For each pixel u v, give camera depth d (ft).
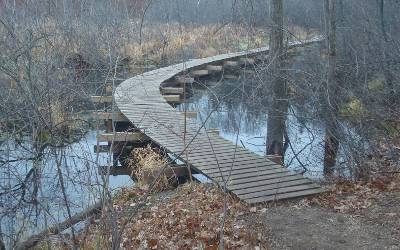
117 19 53.36
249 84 44.09
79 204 19.08
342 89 32.19
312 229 18.62
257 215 20.07
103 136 32.45
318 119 30.96
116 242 13.46
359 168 25.53
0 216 18.24
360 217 19.52
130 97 43.11
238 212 20.34
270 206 20.94
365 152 27.48
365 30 36.99
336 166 28.02
